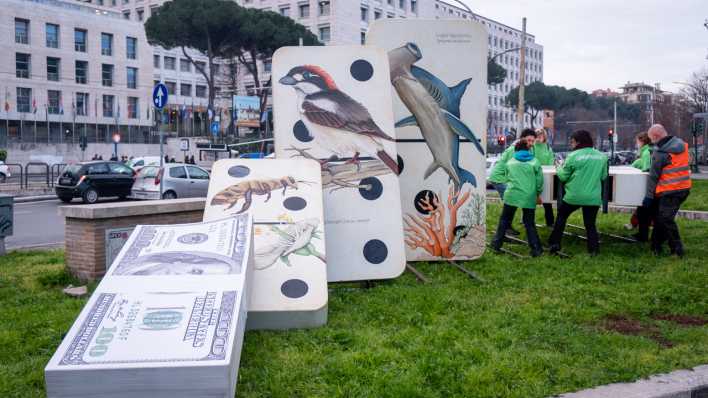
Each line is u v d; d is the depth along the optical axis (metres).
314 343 5.25
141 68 69.38
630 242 10.68
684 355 5.11
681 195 9.12
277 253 6.14
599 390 4.43
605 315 6.34
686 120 62.91
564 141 95.12
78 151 58.69
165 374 3.46
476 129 8.80
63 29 62.19
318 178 7.14
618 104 107.75
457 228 8.79
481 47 8.79
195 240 5.01
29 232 14.87
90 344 3.63
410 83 8.68
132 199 25.45
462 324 5.82
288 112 7.77
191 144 60.44
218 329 3.82
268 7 79.88
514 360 4.91
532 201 9.33
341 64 8.01
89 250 7.73
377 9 81.56
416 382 4.45
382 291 7.10
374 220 7.57
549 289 7.23
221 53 61.91
